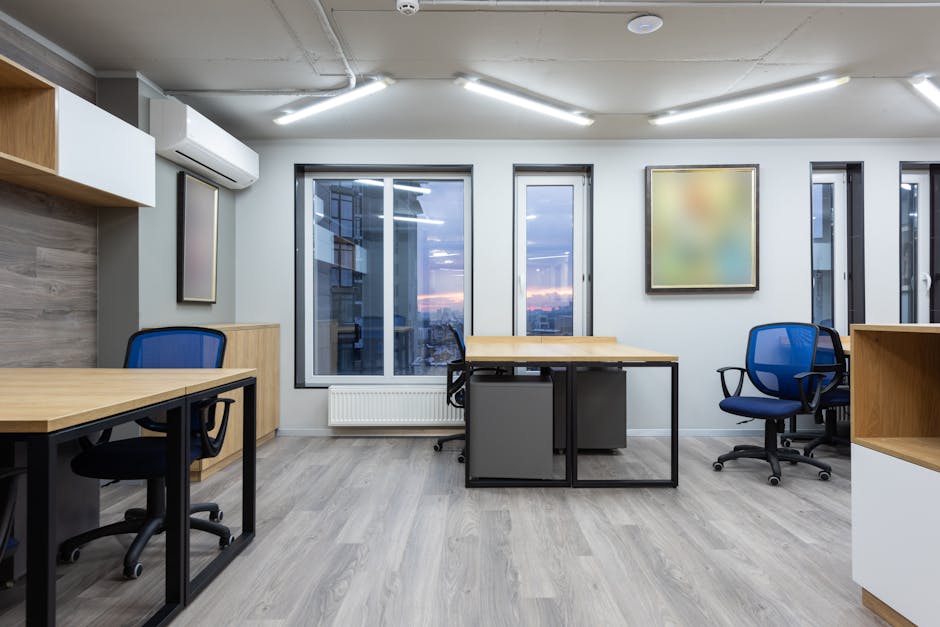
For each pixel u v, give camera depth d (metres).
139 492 2.92
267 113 3.78
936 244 4.51
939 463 1.42
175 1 2.43
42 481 1.18
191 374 2.08
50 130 2.29
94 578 1.96
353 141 4.38
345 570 1.99
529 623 1.64
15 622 1.69
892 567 1.58
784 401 3.29
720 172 4.37
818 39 2.76
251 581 1.91
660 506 2.70
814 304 4.57
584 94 3.48
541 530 2.38
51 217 2.73
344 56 2.96
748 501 2.78
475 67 3.10
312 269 4.57
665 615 1.69
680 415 4.40
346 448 3.91
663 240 4.39
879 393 1.73
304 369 4.53
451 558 2.09
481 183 4.40
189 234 3.56
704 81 3.29
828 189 4.59
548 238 4.60
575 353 3.18
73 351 2.89
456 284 4.61
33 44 2.68
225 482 3.09
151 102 3.17
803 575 1.95
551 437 3.02
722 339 4.41
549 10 2.49
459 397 3.92
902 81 3.28
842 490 2.96
